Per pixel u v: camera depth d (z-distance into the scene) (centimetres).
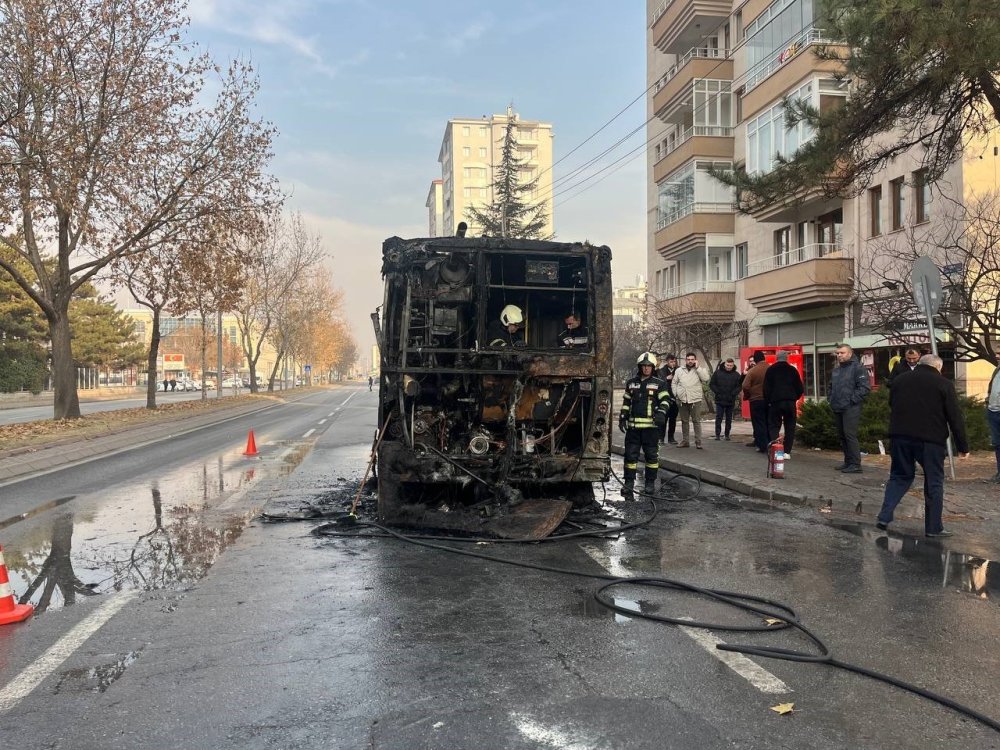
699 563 616
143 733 327
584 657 410
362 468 1215
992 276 1328
